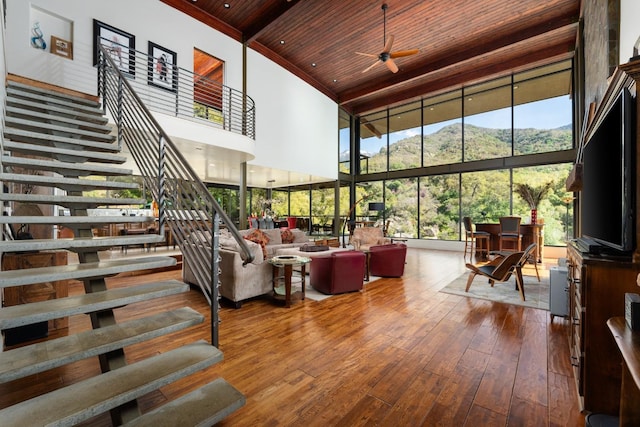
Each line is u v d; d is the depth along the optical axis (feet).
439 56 24.95
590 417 4.98
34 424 3.76
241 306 12.19
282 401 6.02
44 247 5.74
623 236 4.84
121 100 11.79
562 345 8.46
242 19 21.12
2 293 8.48
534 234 21.58
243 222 23.32
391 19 20.18
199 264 6.91
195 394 5.50
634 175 4.73
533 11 19.20
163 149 8.04
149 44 17.54
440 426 5.30
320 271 14.07
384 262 17.21
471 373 7.05
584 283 5.46
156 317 6.19
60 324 9.62
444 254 26.55
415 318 10.68
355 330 9.62
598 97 12.00
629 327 3.62
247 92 22.85
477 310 11.51
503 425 5.31
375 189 35.78
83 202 7.78
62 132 11.25
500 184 27.17
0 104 8.36
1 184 7.91
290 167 27.02
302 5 19.04
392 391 6.37
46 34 14.19
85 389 4.58
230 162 23.27
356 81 30.37
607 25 9.90
